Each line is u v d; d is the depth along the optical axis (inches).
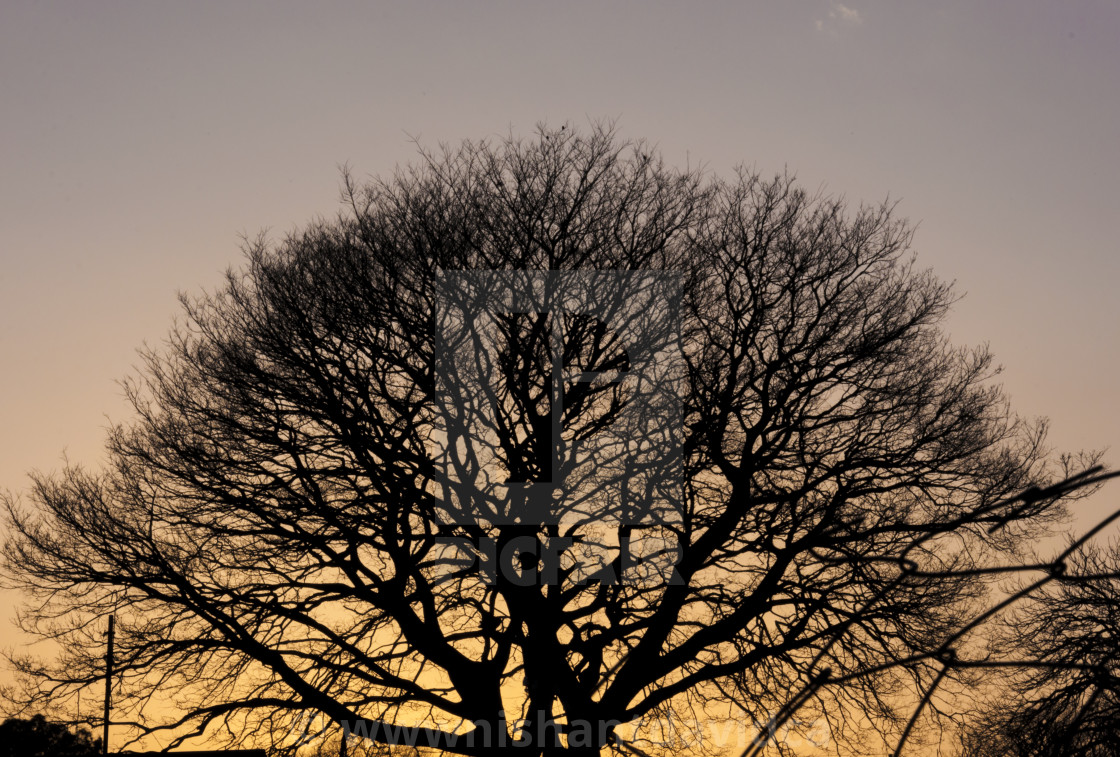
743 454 733.3
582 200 738.8
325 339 725.3
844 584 706.8
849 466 733.9
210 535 740.7
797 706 192.4
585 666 719.7
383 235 732.0
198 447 733.9
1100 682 236.4
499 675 713.6
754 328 746.2
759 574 748.6
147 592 713.0
